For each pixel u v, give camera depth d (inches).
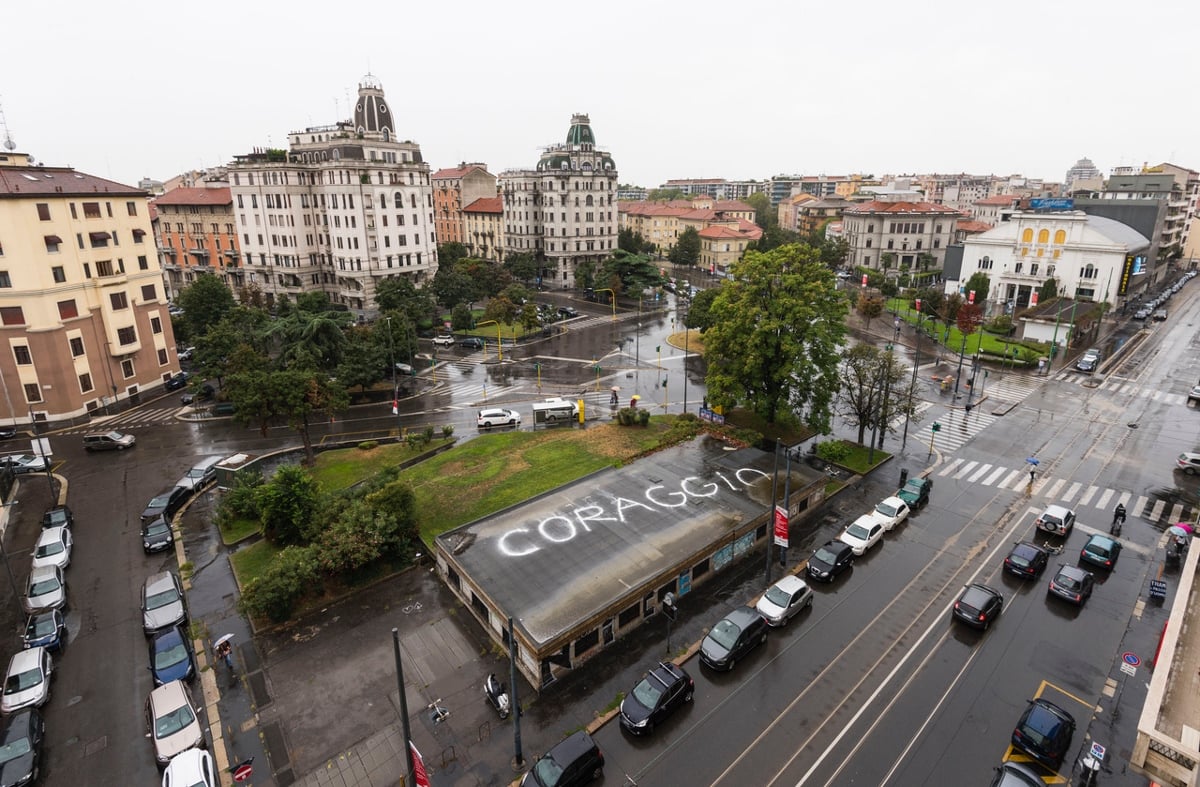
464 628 1253.7
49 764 978.7
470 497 1739.7
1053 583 1305.4
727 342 2053.4
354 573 1401.3
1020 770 876.6
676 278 5565.9
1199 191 6560.0
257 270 4441.4
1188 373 2834.6
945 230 5556.1
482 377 2960.1
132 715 1072.2
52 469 2007.9
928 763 949.8
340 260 4146.2
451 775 941.2
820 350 1959.9
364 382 2600.9
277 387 1875.0
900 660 1153.4
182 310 3666.3
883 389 1955.0
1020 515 1643.7
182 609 1274.6
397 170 4114.2
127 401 2628.0
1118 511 1545.3
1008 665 1136.2
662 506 1551.4
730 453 1862.7
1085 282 3944.4
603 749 981.8
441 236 6569.9
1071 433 2174.0
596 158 5270.7
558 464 1932.8
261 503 1513.3
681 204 7495.1
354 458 2034.9
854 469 1889.8
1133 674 1058.7
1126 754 957.2
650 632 1238.3
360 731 1020.5
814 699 1072.2
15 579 1435.8
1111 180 5580.7
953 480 1840.6
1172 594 1320.1
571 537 1419.8
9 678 1091.3
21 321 2273.6
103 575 1453.0
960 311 3400.6
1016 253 4148.6
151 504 1702.8
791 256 1994.3
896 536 1557.6
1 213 2164.1
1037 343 3336.6
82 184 2474.2
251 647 1211.9
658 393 2679.6
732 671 1136.2
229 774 952.9
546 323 3939.5
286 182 4111.7
